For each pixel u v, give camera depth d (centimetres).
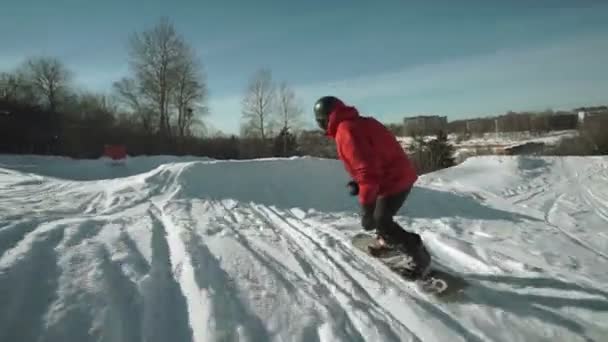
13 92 3800
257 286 294
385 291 295
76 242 360
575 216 638
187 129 4031
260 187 745
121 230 423
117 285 278
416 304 275
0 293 249
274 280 307
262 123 3941
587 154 3219
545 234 509
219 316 245
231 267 328
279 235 444
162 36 3869
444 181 1053
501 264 363
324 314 258
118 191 693
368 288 300
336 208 641
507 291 301
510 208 701
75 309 241
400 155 300
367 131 288
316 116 307
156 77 3956
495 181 1042
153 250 356
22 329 219
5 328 218
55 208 549
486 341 234
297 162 842
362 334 238
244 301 269
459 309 271
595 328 247
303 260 357
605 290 303
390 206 299
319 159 878
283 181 779
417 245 306
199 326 236
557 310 271
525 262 385
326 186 778
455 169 1225
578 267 370
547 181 1033
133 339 222
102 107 3934
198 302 262
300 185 770
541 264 378
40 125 3425
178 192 689
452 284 308
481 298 287
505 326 249
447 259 387
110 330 226
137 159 2211
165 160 2245
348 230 477
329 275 324
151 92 3941
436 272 332
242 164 805
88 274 288
